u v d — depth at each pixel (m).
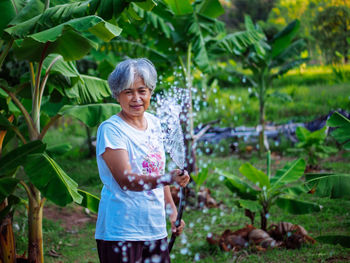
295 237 4.10
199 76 9.27
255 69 9.70
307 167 7.60
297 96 13.44
